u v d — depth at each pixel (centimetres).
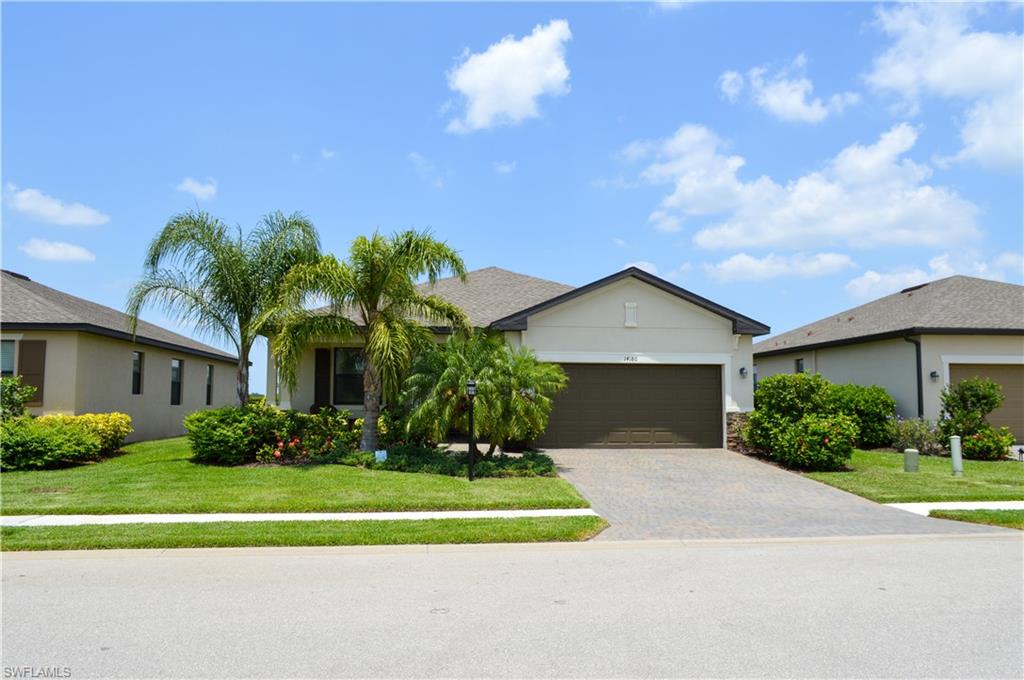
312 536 913
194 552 867
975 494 1265
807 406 1636
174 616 609
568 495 1212
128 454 1798
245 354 1670
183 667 495
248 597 669
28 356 1900
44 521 1020
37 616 610
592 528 986
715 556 858
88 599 662
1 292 2003
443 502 1145
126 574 764
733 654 518
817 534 983
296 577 748
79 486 1274
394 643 542
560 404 1886
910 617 604
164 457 1689
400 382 1586
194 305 1627
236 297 1628
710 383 1928
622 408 1900
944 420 1917
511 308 2166
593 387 1900
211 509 1094
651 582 727
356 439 1638
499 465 1453
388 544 904
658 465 1617
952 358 2094
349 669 491
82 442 1575
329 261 1493
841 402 2016
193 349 2688
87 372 1977
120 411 2194
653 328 1914
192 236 1600
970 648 530
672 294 1917
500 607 634
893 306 2502
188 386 2745
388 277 1534
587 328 1902
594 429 1888
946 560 833
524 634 562
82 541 887
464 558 845
